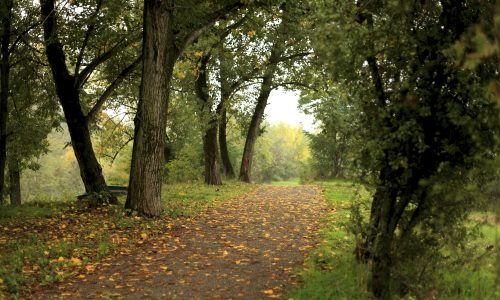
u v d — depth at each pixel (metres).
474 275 6.33
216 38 18.39
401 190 5.59
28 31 15.28
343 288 5.96
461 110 5.05
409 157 5.43
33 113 21.16
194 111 24.22
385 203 5.69
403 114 5.41
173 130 31.84
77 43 15.82
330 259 7.69
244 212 14.23
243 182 28.53
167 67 12.66
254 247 9.23
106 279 7.07
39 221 11.80
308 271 7.00
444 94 5.25
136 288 6.59
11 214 12.92
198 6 12.68
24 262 7.70
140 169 12.55
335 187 24.69
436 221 5.39
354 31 5.39
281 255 8.48
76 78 15.17
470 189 4.93
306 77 23.97
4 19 14.49
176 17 13.38
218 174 24.95
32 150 23.31
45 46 14.88
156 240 9.88
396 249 5.63
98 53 16.56
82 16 14.66
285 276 7.04
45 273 7.15
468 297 5.57
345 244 8.80
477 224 5.43
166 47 12.53
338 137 6.39
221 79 24.69
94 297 6.20
